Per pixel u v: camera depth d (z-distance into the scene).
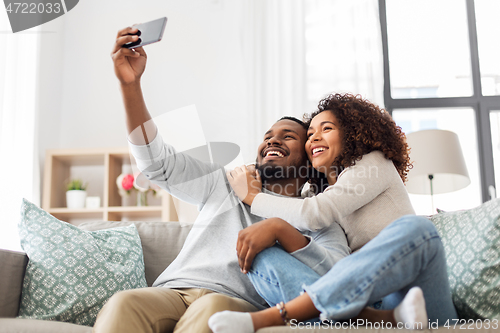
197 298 1.06
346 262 0.88
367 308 0.91
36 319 1.18
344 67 3.40
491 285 0.99
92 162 3.10
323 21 3.48
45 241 1.32
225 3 3.50
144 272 1.48
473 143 3.57
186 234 1.61
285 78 3.39
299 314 0.86
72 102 3.37
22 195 2.47
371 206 1.20
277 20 3.46
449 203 3.40
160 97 3.36
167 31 3.46
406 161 1.37
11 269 1.24
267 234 1.01
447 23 3.76
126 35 1.15
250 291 1.14
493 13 3.74
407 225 0.88
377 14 3.50
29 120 2.65
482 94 3.63
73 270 1.27
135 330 0.91
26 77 2.64
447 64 3.70
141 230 1.62
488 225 1.05
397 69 3.71
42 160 2.96
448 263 1.11
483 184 3.44
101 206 3.11
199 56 3.42
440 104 3.59
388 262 0.85
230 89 3.36
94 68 3.42
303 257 1.01
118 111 3.35
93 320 1.24
